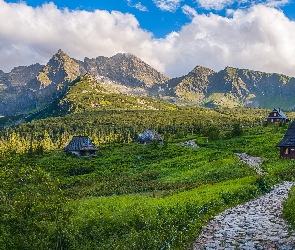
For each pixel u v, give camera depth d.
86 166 68.56
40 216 11.94
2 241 11.16
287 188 29.75
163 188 40.22
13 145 135.38
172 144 104.81
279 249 13.01
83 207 23.95
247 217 19.31
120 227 18.91
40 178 12.22
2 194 11.50
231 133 101.75
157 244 14.92
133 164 69.50
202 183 38.56
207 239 15.39
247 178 34.28
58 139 186.75
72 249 13.89
